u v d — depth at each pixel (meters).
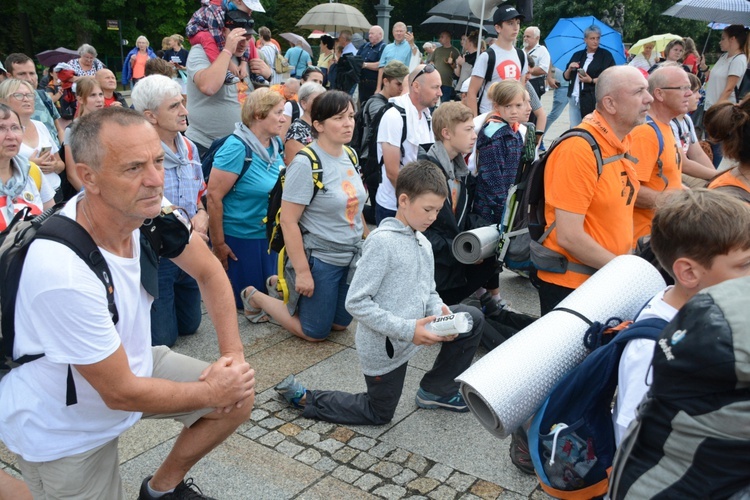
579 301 2.20
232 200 4.45
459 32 13.06
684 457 1.31
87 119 1.79
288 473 2.84
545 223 3.44
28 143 4.82
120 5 30.91
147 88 3.70
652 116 4.00
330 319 4.10
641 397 1.64
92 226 1.88
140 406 1.94
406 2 43.06
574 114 10.13
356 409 3.21
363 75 10.95
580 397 1.87
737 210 1.61
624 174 3.29
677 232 1.65
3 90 4.66
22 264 1.77
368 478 2.81
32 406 1.90
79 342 1.77
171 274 3.91
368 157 5.70
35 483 2.07
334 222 3.93
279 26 38.69
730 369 1.19
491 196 4.28
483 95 6.78
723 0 9.66
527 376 2.02
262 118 4.30
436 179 2.93
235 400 2.18
